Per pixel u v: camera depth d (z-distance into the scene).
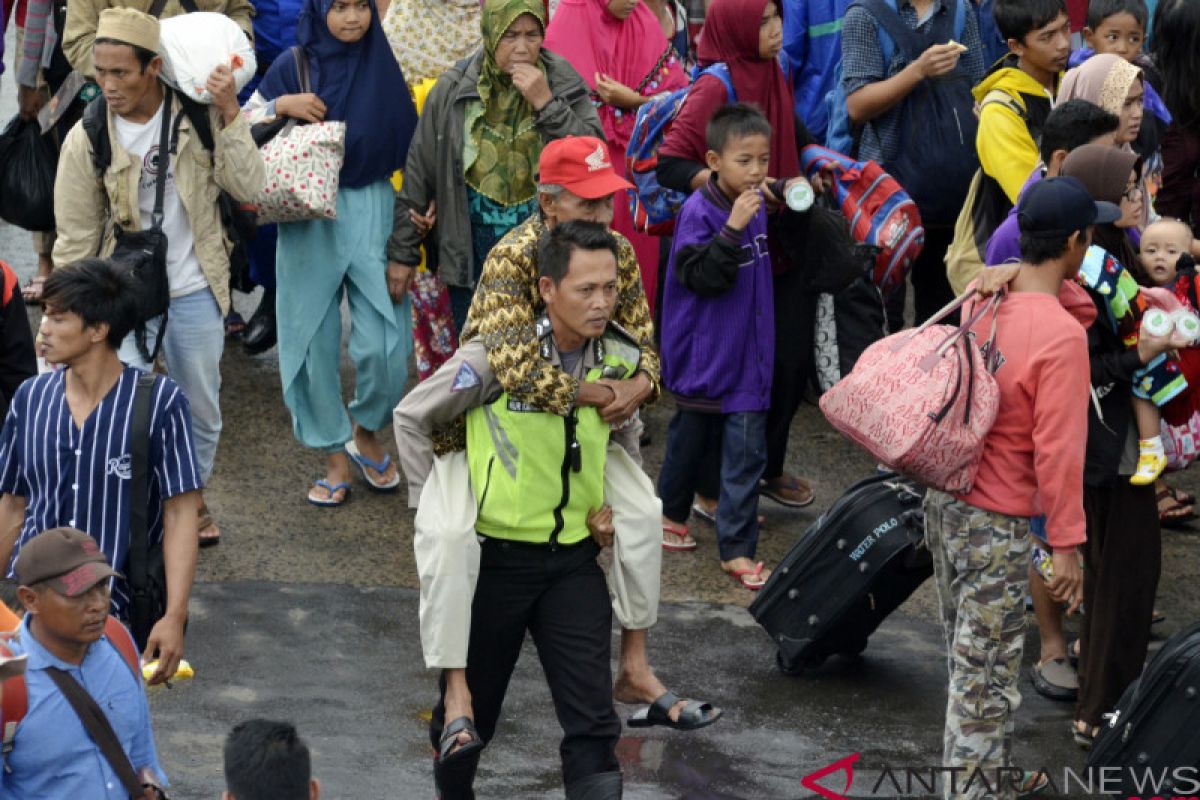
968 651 15.66
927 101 23.50
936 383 15.03
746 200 19.84
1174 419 17.84
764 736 17.84
